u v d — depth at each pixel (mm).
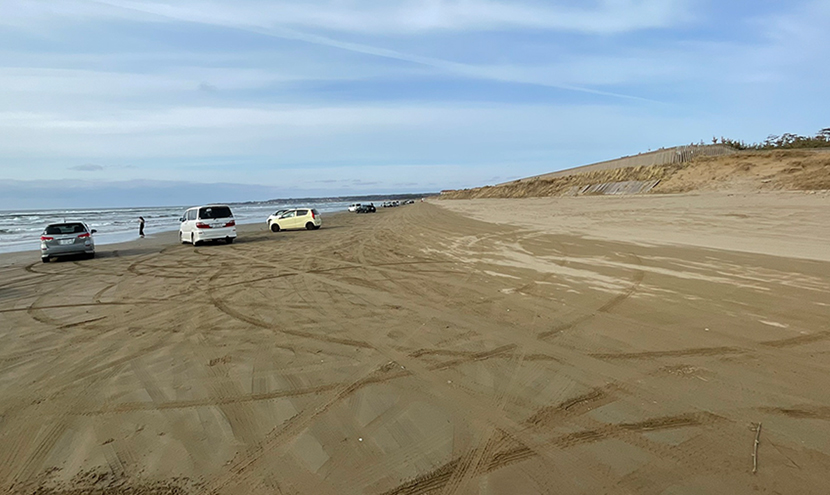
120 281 11977
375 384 4758
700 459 3227
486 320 6934
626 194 37719
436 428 3812
